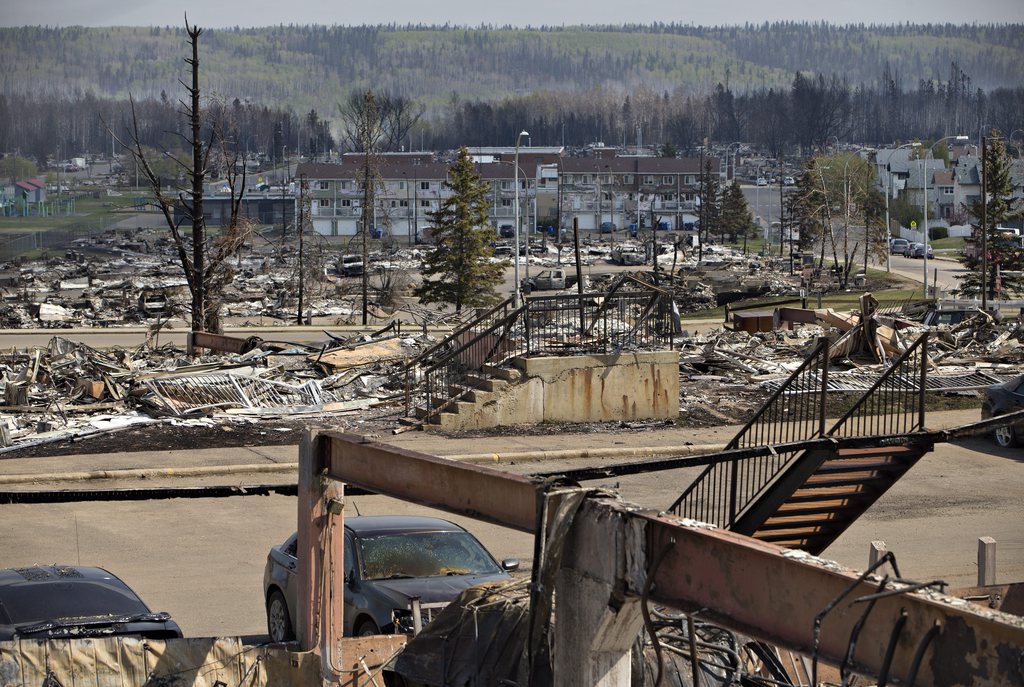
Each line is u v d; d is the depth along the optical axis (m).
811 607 7.23
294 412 31.62
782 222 160.38
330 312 84.06
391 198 190.62
